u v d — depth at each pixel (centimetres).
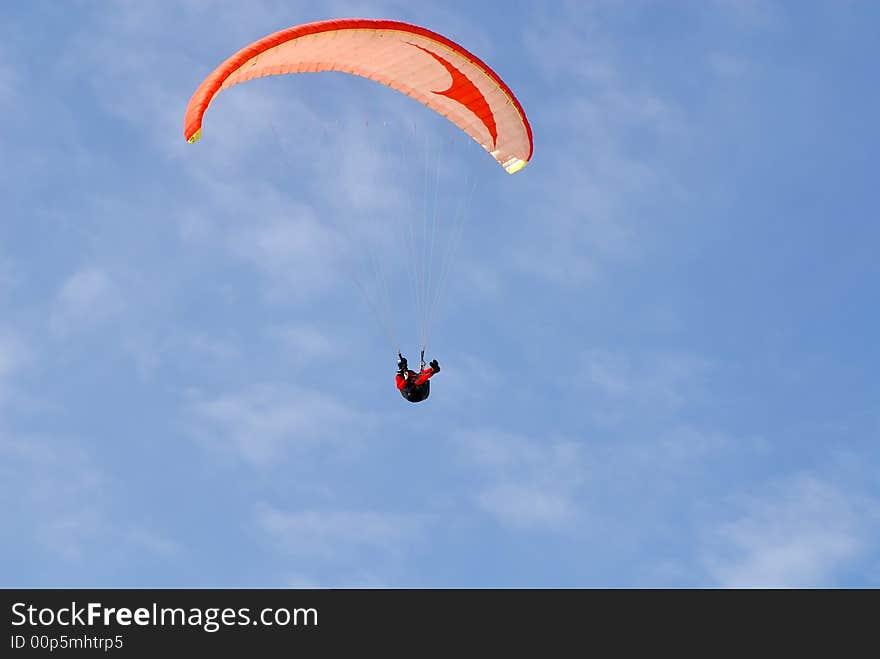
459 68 3516
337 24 3253
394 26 3338
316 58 3397
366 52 3444
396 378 3409
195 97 3123
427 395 3409
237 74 3186
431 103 3706
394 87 3666
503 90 3553
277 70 3372
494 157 3772
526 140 3659
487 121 3678
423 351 3406
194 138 3064
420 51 3466
